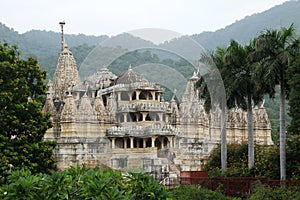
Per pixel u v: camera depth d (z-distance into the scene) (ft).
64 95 189.06
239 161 113.09
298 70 82.94
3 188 31.04
